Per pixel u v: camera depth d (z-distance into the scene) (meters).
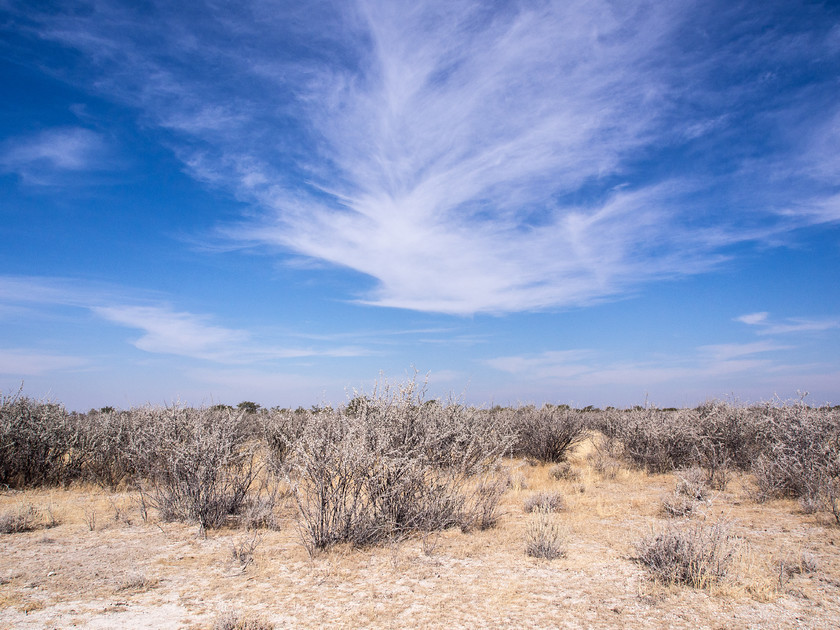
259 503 9.10
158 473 9.80
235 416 10.95
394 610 5.16
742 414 14.60
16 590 5.73
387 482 7.82
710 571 5.98
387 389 8.77
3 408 12.41
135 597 5.55
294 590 5.73
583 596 5.55
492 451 9.50
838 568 6.27
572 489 11.82
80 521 8.86
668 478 13.38
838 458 9.73
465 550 7.16
